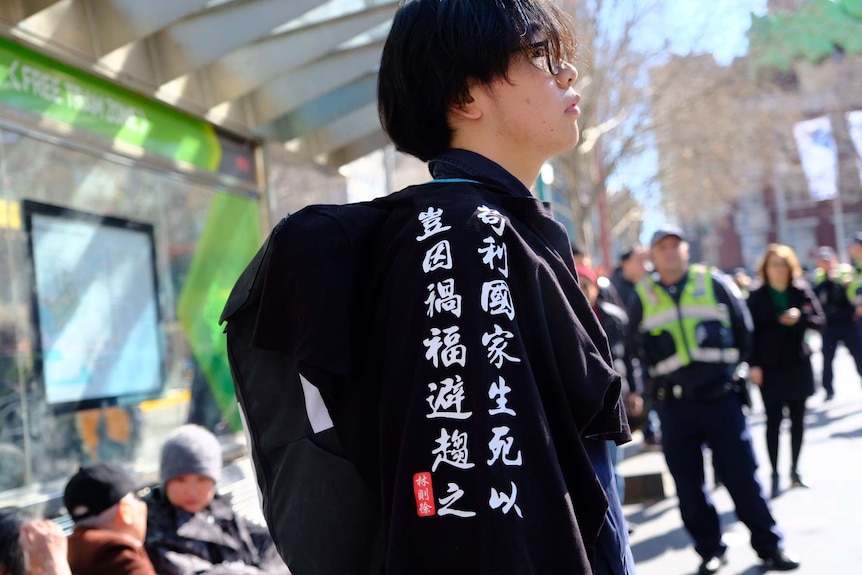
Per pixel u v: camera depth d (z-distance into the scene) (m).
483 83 1.19
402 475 0.97
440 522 0.95
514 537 0.92
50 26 4.04
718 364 5.08
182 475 3.35
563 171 19.50
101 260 4.57
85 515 3.04
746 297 7.03
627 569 1.12
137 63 4.65
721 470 5.12
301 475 1.08
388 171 10.91
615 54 16.03
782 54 19.84
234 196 5.76
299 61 5.23
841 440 8.97
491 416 0.96
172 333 5.09
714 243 50.91
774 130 25.73
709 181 30.72
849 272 11.88
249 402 1.15
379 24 5.18
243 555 3.43
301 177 6.60
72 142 4.30
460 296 1.00
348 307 1.08
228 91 5.32
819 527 5.88
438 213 1.07
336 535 1.05
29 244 4.11
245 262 5.82
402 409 1.01
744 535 5.98
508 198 1.13
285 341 1.08
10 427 3.91
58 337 4.23
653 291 5.27
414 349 1.01
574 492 1.03
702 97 19.69
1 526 2.73
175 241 5.17
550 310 1.04
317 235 1.09
